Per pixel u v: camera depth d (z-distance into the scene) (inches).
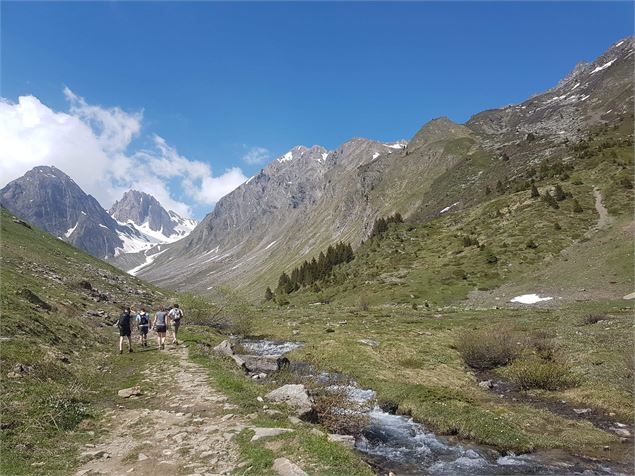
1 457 413.1
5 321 808.9
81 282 1774.1
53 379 669.3
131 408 618.8
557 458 597.0
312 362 1219.9
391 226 5885.8
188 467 426.3
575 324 1675.7
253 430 509.0
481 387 989.2
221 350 1142.3
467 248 4010.8
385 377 1016.2
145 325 1125.7
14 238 2310.5
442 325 1956.2
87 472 411.2
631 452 619.2
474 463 573.9
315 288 4773.6
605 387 898.1
